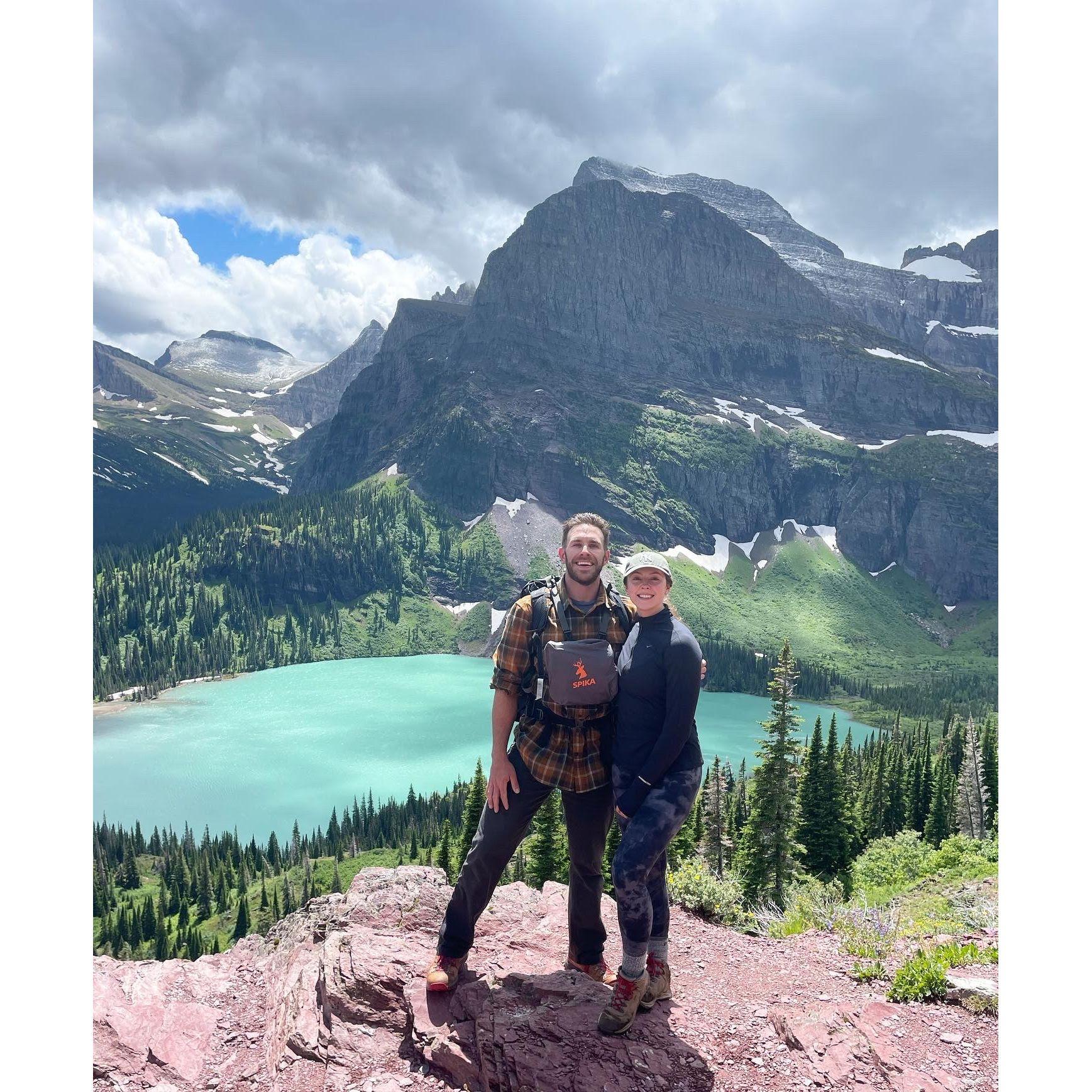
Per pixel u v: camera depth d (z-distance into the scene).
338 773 145.12
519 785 4.71
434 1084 4.15
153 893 98.50
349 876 92.19
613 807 4.87
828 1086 3.96
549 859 30.50
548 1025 4.32
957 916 7.61
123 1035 4.79
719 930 6.64
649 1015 4.63
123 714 190.38
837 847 34.97
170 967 5.83
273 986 5.50
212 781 140.12
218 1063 4.67
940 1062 4.21
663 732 4.30
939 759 56.25
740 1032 4.51
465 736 170.38
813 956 5.95
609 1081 3.93
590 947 5.04
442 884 6.77
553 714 4.65
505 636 4.80
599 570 4.68
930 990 4.98
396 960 5.16
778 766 29.86
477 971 5.11
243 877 96.19
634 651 4.48
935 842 52.06
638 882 4.18
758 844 29.64
